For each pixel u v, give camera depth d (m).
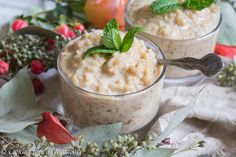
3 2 0.60
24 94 0.40
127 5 0.48
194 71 0.46
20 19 0.52
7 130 0.37
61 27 0.49
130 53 0.40
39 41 0.46
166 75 0.46
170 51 0.45
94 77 0.39
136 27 0.40
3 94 0.40
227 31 0.50
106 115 0.39
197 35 0.45
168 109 0.43
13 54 0.44
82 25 0.51
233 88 0.44
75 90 0.38
